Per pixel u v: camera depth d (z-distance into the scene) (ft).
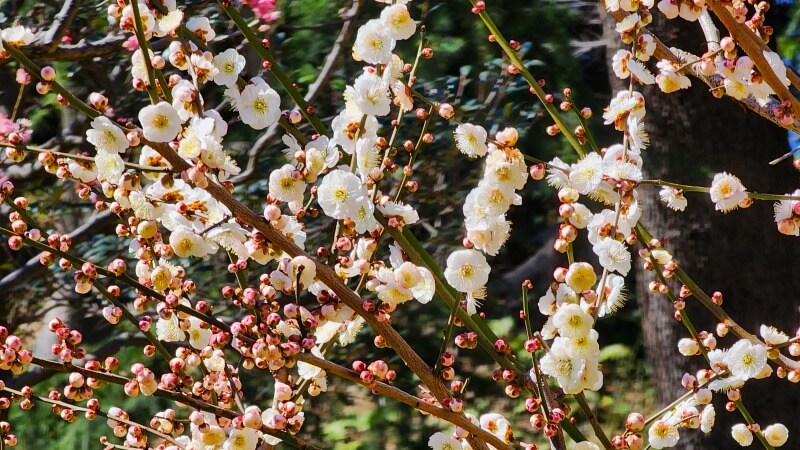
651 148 9.97
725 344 10.01
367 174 4.91
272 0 7.62
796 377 5.11
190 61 5.03
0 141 4.88
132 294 8.70
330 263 4.93
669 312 10.21
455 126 9.04
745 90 5.17
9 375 8.88
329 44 9.62
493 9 10.04
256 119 5.06
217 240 4.87
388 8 4.93
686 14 5.11
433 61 9.77
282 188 4.93
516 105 9.42
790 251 10.12
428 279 4.91
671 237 10.07
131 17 5.01
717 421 10.04
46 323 10.01
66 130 8.13
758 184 10.00
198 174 4.76
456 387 4.96
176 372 4.95
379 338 4.98
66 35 7.28
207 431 4.89
